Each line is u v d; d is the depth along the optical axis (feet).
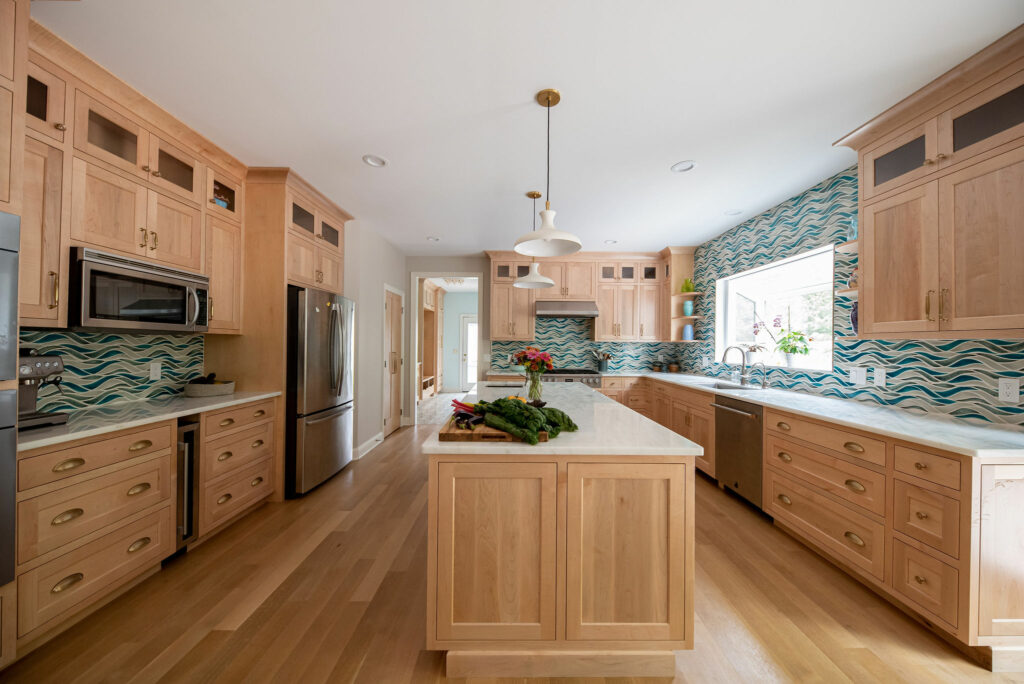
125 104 6.79
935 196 6.24
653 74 6.14
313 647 5.31
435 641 4.97
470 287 31.94
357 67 6.07
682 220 13.17
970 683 4.81
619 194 10.91
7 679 4.66
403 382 19.29
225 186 9.36
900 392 8.23
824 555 7.68
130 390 8.28
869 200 7.36
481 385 12.10
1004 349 6.57
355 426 13.89
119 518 6.11
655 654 4.99
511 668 4.95
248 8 4.98
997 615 5.06
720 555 7.73
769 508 9.00
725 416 10.78
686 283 16.35
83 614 5.75
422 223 13.87
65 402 7.14
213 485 8.05
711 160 8.95
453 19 5.13
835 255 9.71
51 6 4.96
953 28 5.16
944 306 6.12
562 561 4.99
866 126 7.16
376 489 11.09
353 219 13.41
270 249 10.03
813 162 9.02
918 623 5.84
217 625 5.68
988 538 5.06
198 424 7.66
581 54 5.74
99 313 6.31
